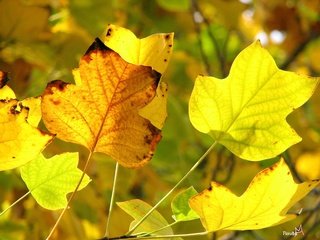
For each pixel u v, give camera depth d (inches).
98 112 46.8
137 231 49.4
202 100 48.9
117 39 49.1
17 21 71.4
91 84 46.5
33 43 73.0
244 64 48.6
